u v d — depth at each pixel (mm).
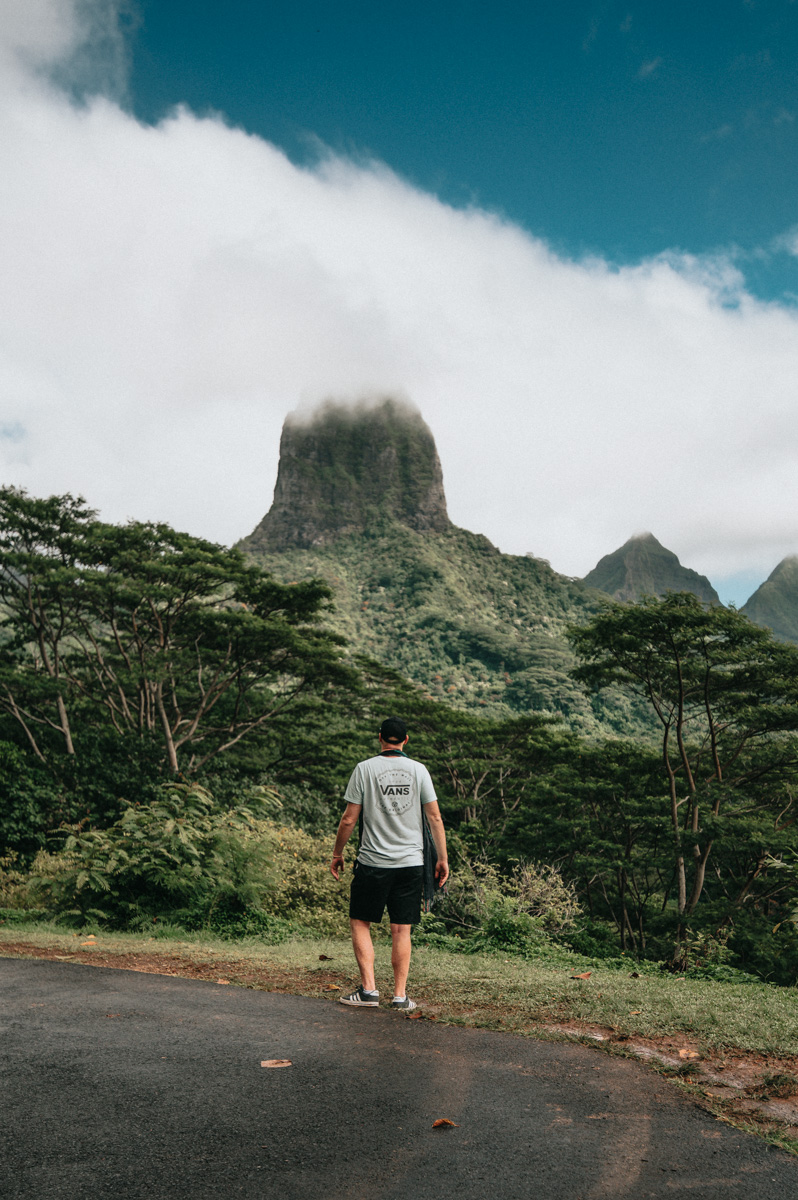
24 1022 3723
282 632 26766
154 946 6730
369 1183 2170
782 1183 2287
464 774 31984
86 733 25516
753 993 5469
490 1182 2205
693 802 22594
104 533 25438
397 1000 4355
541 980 5379
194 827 8617
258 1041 3502
